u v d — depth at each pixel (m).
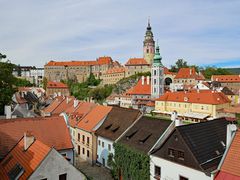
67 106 66.50
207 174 23.89
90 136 43.75
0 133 29.00
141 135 35.06
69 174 22.69
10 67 38.66
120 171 36.09
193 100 95.38
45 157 21.17
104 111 47.00
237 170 22.05
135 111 40.91
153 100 119.69
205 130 30.30
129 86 175.88
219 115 87.56
